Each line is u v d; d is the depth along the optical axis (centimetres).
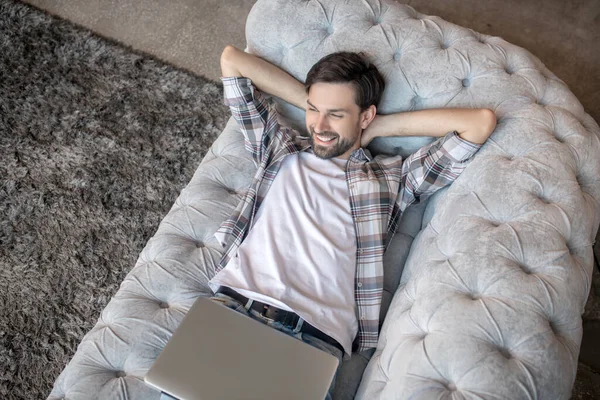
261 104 136
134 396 106
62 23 209
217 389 96
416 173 132
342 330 117
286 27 137
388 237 133
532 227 107
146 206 173
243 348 101
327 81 122
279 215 127
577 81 204
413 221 138
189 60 205
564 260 103
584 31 214
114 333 114
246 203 131
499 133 124
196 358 99
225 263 127
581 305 102
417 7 217
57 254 163
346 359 121
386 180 133
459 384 90
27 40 204
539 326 94
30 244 164
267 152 136
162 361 98
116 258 163
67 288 158
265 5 139
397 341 104
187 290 122
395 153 144
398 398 93
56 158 179
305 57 137
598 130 129
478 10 217
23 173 176
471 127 120
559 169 115
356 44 135
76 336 151
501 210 113
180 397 95
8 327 150
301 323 116
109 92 194
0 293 156
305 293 118
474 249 106
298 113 145
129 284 123
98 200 172
